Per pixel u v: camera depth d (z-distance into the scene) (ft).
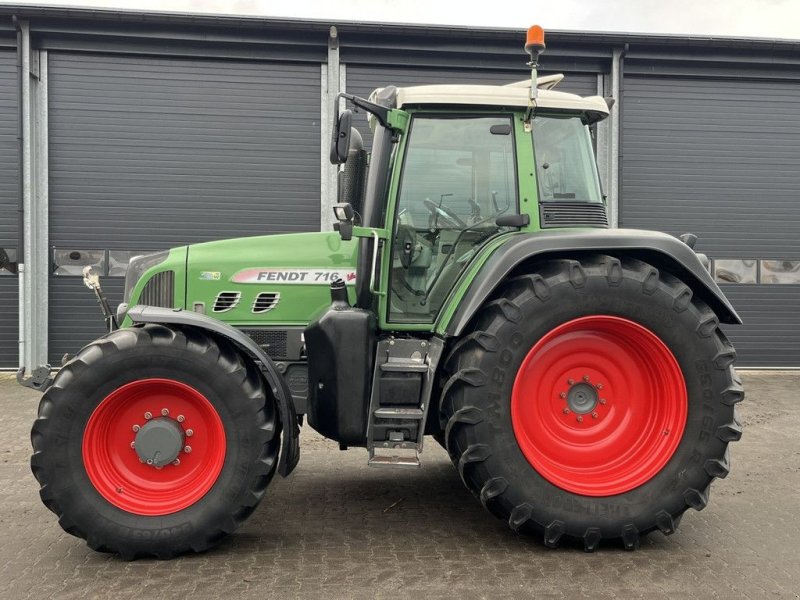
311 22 31.99
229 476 10.56
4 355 32.19
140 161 32.55
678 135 34.60
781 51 34.09
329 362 11.20
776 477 15.56
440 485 14.78
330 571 10.05
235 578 9.80
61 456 10.31
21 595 9.25
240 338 10.89
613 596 9.24
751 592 9.39
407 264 12.17
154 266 13.34
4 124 31.78
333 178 33.37
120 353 10.47
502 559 10.54
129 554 10.41
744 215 34.83
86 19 31.35
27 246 31.55
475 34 32.71
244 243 13.44
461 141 12.16
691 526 12.17
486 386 10.57
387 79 33.45
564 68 34.14
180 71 32.58
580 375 11.30
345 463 16.69
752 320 34.86
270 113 33.09
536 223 12.07
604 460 11.23
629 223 34.63
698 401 10.90
